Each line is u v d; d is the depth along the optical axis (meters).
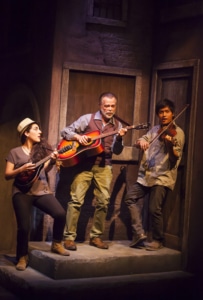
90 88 6.75
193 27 6.47
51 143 6.54
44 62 6.80
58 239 5.95
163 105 6.26
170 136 6.21
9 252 8.29
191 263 6.35
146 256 6.20
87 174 6.25
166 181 6.32
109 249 6.33
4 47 8.23
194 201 6.34
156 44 6.92
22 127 5.89
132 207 6.43
